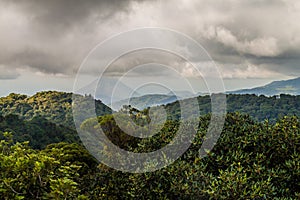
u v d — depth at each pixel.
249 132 5.97
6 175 4.52
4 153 4.85
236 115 6.49
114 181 5.98
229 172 4.85
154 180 5.31
